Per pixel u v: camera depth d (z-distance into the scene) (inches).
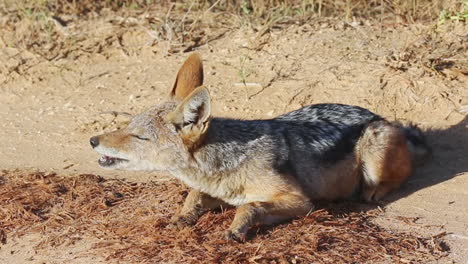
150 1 649.6
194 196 382.0
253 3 607.8
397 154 399.5
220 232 358.3
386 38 556.1
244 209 355.9
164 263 335.9
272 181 365.7
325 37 562.9
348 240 348.2
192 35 592.1
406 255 336.5
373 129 401.4
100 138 365.7
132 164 366.9
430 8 582.9
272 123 390.6
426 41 546.9
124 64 579.2
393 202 397.4
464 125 470.9
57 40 608.7
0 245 372.5
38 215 399.9
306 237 350.0
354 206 394.9
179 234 358.0
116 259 343.6
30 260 354.9
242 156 366.9
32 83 573.6
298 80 523.5
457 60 522.6
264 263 327.0
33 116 536.4
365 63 527.2
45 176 448.5
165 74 557.3
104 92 550.3
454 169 429.4
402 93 499.2
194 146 361.1
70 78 573.0
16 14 639.8
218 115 505.7
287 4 613.9
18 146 498.6
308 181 385.1
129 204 405.1
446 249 341.7
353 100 499.5
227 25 600.4
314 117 405.4
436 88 498.3
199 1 632.4
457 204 387.5
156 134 362.3
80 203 408.8
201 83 385.4
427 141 461.4
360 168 401.7
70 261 348.8
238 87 529.0
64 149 491.8
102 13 642.8
